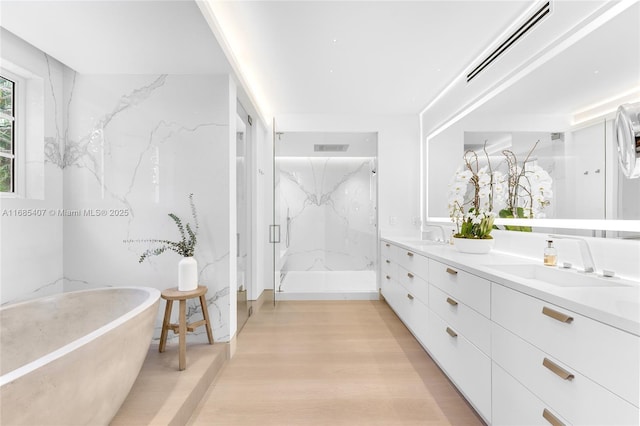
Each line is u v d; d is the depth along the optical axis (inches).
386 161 160.6
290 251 186.4
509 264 69.9
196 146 92.9
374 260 167.3
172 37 72.9
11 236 77.7
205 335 93.1
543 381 45.5
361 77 116.5
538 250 78.5
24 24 67.0
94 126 91.8
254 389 76.8
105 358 53.6
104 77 91.9
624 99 57.2
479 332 63.2
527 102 82.2
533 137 80.5
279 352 97.6
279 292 159.2
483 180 102.6
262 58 101.7
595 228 63.1
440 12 78.4
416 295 101.7
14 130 82.1
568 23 68.6
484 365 61.2
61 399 45.9
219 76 93.0
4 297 76.2
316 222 190.5
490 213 91.5
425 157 154.9
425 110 153.0
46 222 86.5
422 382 79.9
